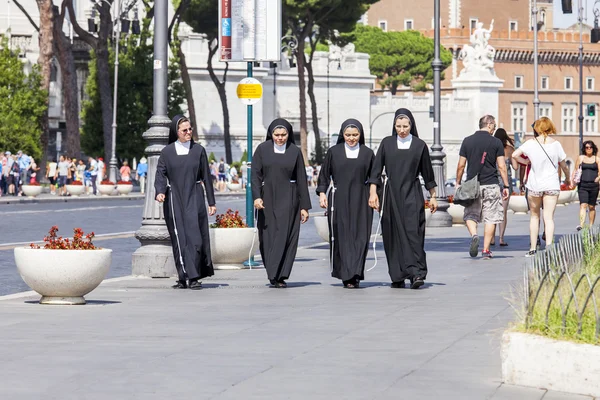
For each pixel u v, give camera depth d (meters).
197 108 150.50
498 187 30.55
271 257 23.78
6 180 92.62
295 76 160.75
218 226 29.34
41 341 15.76
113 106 114.62
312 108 135.25
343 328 17.03
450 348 14.95
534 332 12.63
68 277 20.23
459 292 22.33
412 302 20.62
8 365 13.72
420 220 23.25
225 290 23.44
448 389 12.24
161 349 15.00
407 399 11.73
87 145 116.00
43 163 96.56
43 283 20.34
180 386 12.38
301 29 128.50
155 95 26.83
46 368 13.51
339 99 166.62
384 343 15.45
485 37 179.00
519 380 12.45
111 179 101.88
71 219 58.03
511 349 12.48
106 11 98.88
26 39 138.75
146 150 26.83
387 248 23.48
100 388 12.27
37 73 96.25
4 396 11.84
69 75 94.88
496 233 42.94
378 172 23.39
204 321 18.03
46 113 95.75
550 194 29.53
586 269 20.55
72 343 15.55
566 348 12.11
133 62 114.69
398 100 172.88
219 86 125.19
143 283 25.08
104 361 14.02
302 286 24.27
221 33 30.50
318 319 18.19
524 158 29.94
